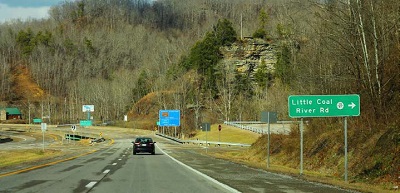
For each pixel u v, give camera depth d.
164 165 25.94
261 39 119.94
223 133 84.81
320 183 16.08
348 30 26.78
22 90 190.75
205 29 195.25
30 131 130.12
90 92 169.50
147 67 167.00
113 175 18.95
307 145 32.31
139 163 27.67
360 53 27.94
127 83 160.88
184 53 149.88
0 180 16.52
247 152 44.56
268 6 136.88
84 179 17.08
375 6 26.59
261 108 89.00
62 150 55.44
